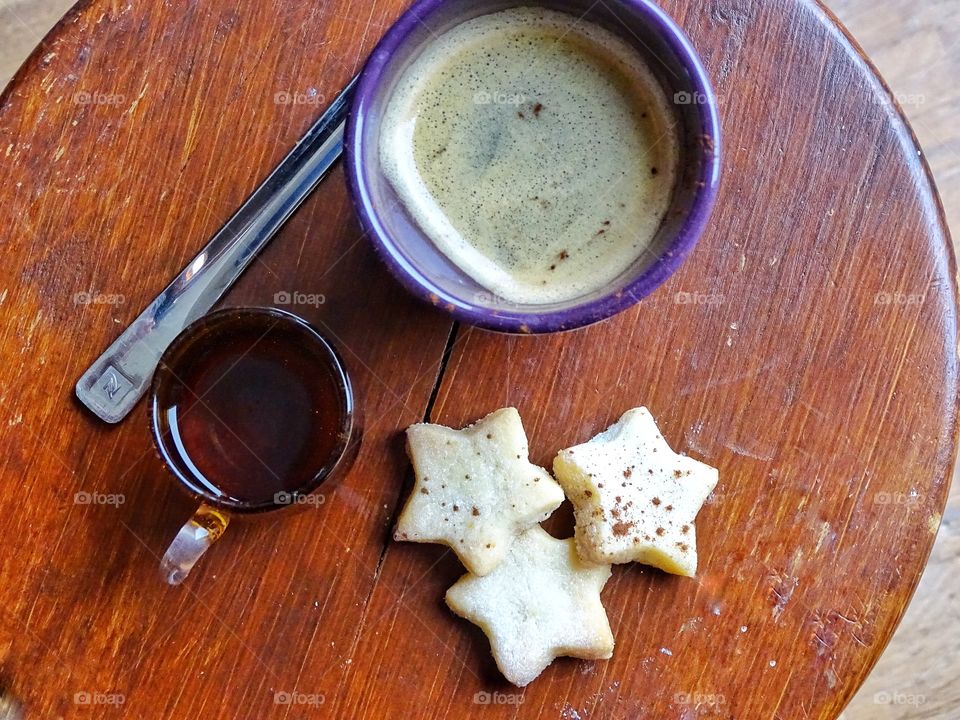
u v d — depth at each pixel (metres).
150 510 0.29
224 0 0.30
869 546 0.30
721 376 0.30
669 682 0.29
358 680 0.29
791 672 0.29
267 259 0.30
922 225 0.30
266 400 0.29
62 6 0.43
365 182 0.25
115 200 0.30
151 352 0.29
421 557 0.29
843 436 0.30
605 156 0.28
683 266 0.30
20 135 0.29
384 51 0.25
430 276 0.25
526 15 0.28
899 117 0.30
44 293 0.29
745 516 0.30
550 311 0.25
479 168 0.28
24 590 0.29
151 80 0.30
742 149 0.30
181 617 0.29
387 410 0.30
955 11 0.43
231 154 0.30
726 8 0.30
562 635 0.29
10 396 0.29
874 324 0.30
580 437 0.30
